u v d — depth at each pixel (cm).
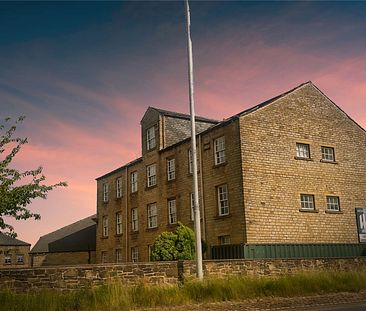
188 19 1836
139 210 3231
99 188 3947
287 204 2361
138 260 3189
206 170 2539
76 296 1362
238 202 2261
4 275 1362
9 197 1395
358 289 1723
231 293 1509
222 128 2453
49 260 4181
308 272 1841
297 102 2570
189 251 2072
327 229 2470
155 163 3092
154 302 1397
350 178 2666
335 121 2709
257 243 2153
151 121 3195
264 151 2362
